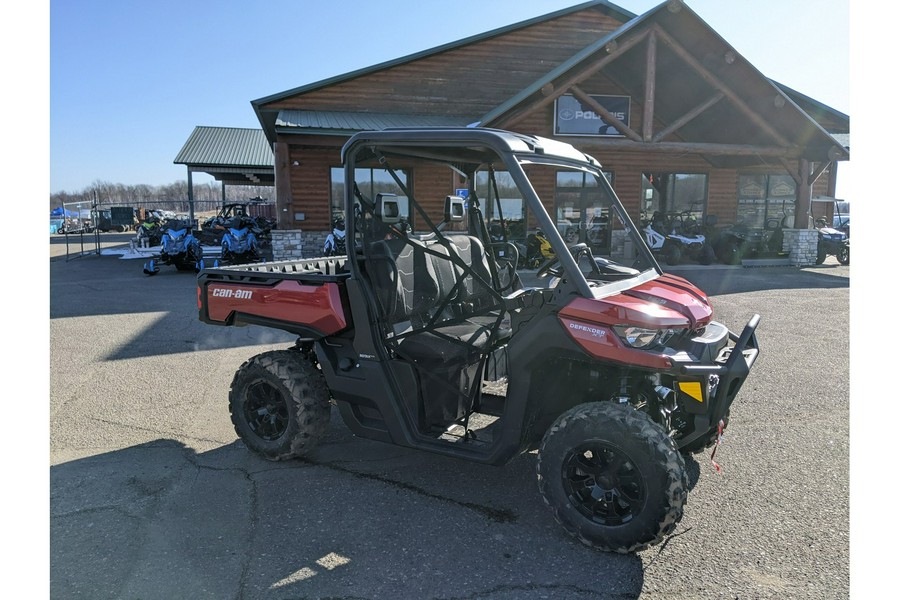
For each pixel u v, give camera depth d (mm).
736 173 18438
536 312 3012
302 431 3760
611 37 12875
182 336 7469
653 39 13219
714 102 13906
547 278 3852
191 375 5793
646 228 15688
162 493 3455
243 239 15242
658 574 2680
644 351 2734
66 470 3758
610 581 2631
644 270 3738
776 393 5117
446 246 3533
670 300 3055
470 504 3336
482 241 4414
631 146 13891
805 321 8141
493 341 3613
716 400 2848
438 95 17484
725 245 15758
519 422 3047
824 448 3994
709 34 12969
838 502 3281
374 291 3445
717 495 3385
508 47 17656
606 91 16844
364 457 3975
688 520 3135
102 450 4074
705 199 18391
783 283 11992
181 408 4898
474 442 3322
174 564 2768
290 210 15195
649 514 2682
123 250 21547
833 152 14656
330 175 16078
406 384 3422
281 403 3877
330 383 3645
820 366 5930
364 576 2672
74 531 3045
